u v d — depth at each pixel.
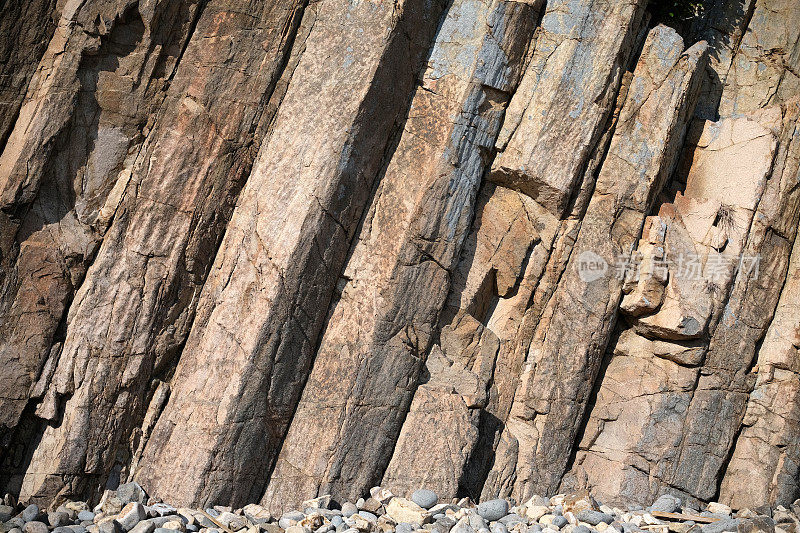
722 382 7.62
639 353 7.66
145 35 6.62
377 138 6.93
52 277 6.34
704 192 7.93
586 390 7.46
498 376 7.36
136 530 5.76
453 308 7.25
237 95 6.80
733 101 8.41
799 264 7.98
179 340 6.66
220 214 6.77
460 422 6.80
